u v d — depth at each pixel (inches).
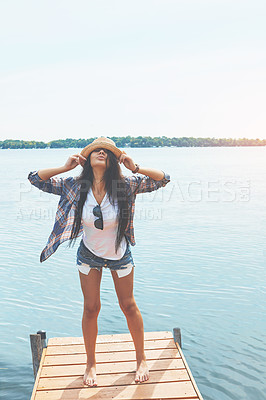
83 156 138.9
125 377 146.7
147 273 371.6
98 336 180.9
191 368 221.1
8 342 255.8
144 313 287.9
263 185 1210.6
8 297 323.6
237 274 366.3
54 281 359.3
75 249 466.0
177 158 3646.7
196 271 375.6
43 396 136.5
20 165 2549.2
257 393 199.3
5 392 206.1
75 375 149.3
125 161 139.6
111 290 333.4
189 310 292.2
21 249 471.5
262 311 289.4
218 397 197.2
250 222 620.1
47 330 269.4
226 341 248.8
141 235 531.8
